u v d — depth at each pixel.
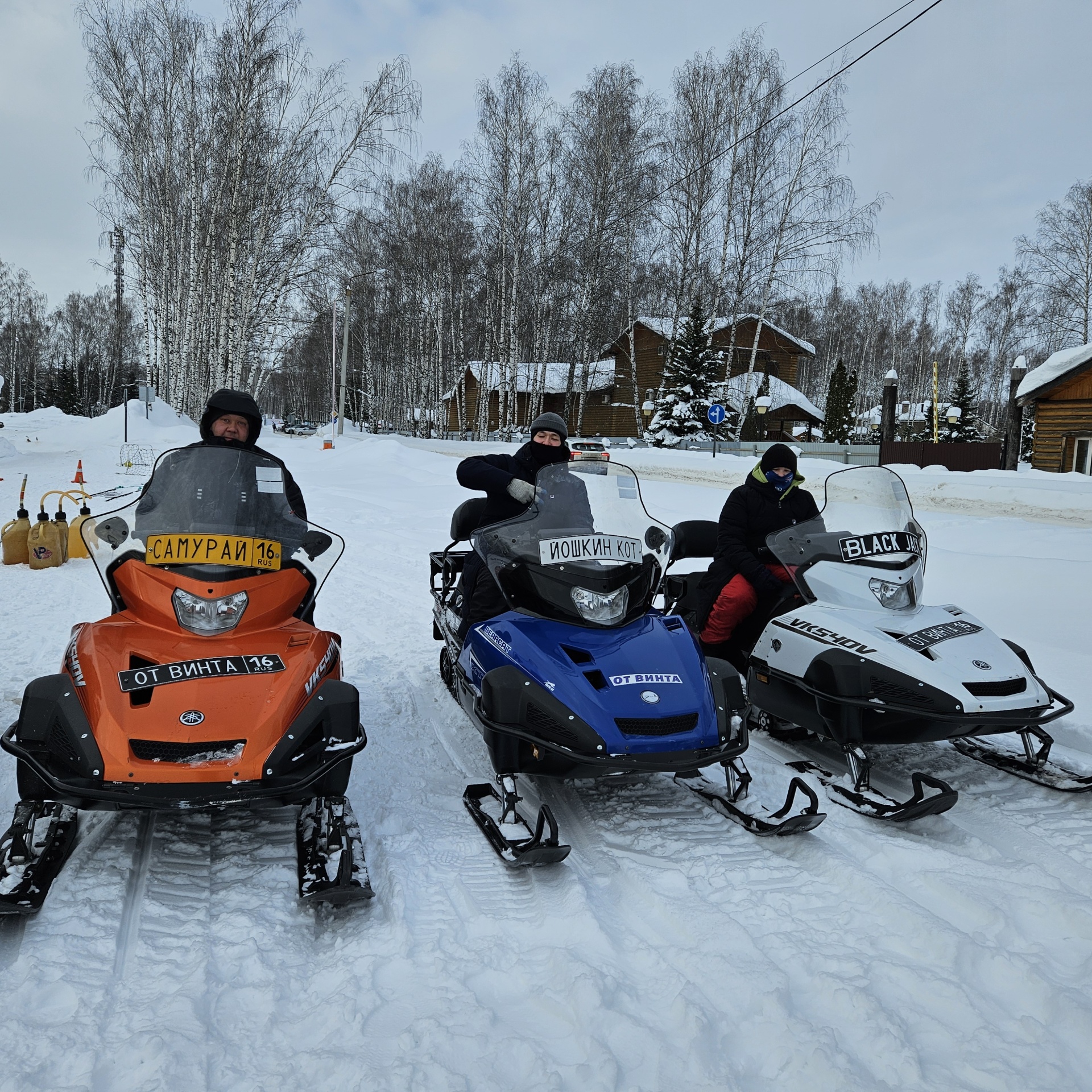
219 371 26.77
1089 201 36.78
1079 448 22.50
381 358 50.91
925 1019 2.24
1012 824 3.51
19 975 2.37
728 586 4.70
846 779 3.88
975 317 56.94
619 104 30.17
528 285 32.94
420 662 5.74
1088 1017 2.21
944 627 4.01
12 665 5.24
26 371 82.00
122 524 3.49
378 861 3.14
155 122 27.97
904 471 21.59
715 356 33.16
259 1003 2.30
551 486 4.09
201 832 3.35
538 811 3.62
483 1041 2.13
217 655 3.16
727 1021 2.23
